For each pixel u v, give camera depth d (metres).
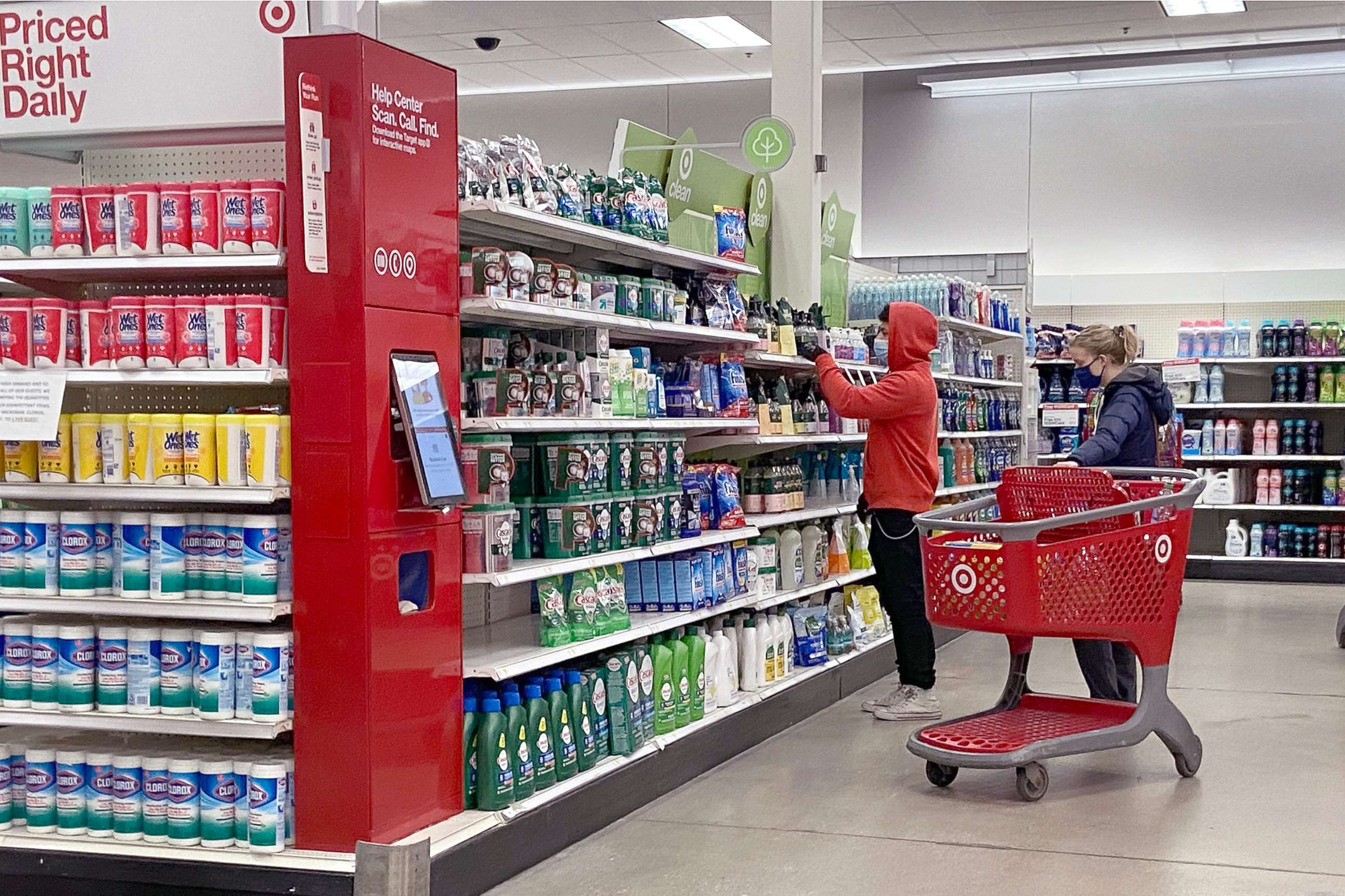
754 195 7.03
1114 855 4.19
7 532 3.75
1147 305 12.16
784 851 4.23
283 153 4.11
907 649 6.25
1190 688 6.90
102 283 4.18
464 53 12.20
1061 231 12.63
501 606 5.09
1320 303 11.90
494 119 14.08
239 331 3.55
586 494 4.55
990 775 5.21
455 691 3.86
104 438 3.69
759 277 7.16
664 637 5.15
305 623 3.50
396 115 3.58
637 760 4.71
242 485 3.59
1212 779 5.11
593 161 13.80
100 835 3.68
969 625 4.77
